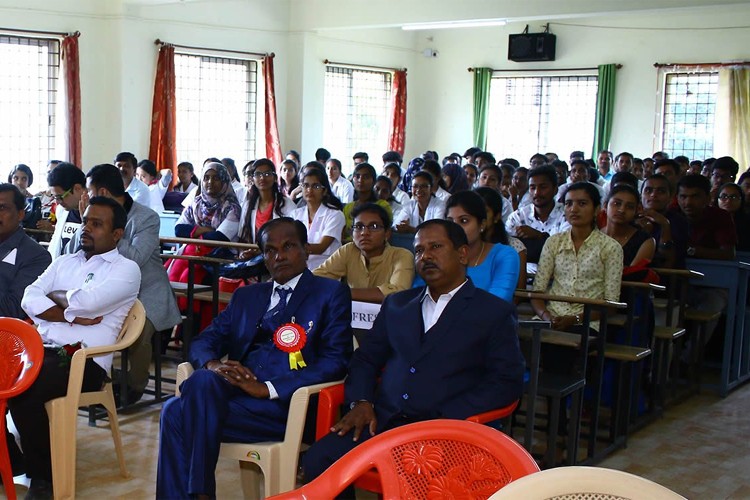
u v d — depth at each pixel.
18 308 3.40
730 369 4.79
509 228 5.14
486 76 12.35
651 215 4.59
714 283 4.57
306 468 2.35
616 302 3.29
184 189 8.66
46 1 8.52
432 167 6.30
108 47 9.04
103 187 3.77
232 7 10.14
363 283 3.54
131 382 3.87
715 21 10.68
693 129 11.02
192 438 2.42
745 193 6.15
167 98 9.44
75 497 2.88
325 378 2.60
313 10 10.64
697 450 3.65
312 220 4.80
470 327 2.39
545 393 3.00
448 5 9.66
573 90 11.84
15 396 2.74
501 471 1.63
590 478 1.28
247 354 2.77
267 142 10.71
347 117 12.05
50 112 8.81
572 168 7.93
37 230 5.38
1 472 2.71
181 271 4.99
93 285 3.11
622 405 3.64
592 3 8.75
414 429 1.72
